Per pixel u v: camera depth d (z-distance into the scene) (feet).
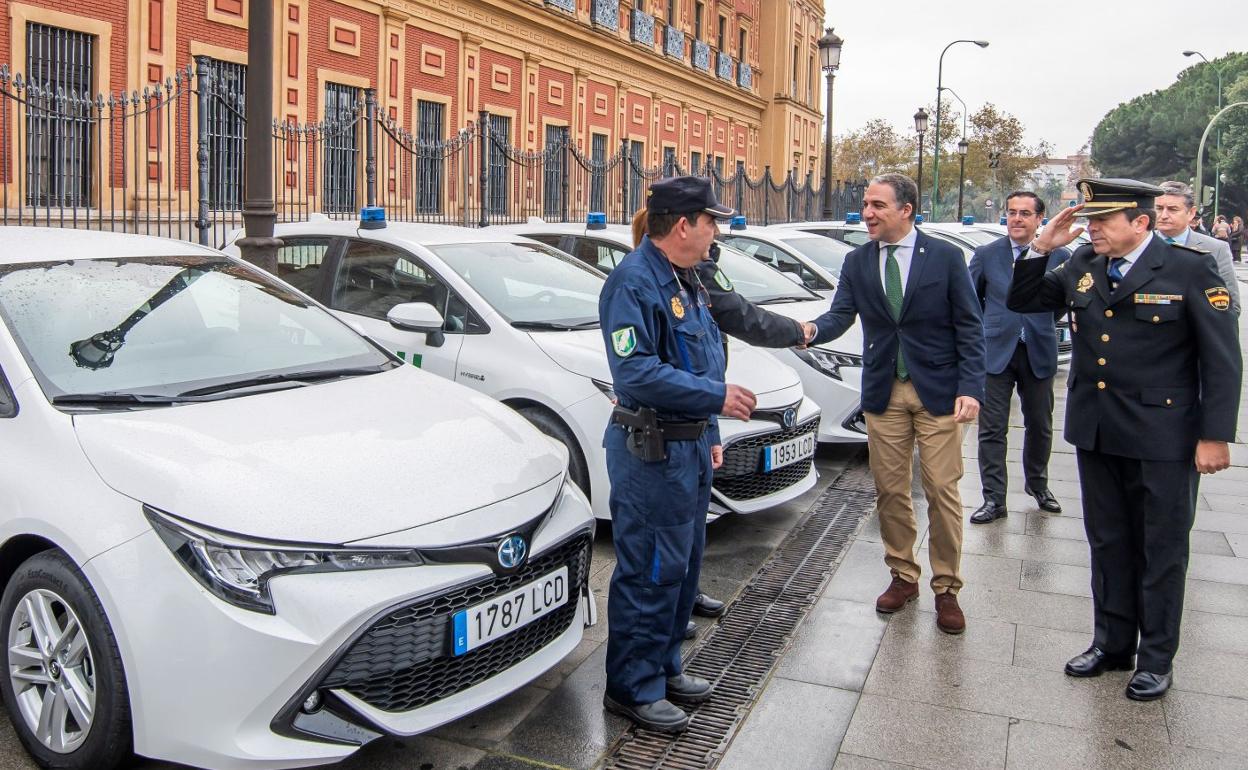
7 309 12.14
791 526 19.67
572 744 11.52
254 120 20.43
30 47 37.04
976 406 14.25
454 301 18.92
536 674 11.29
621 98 82.53
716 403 11.03
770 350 23.97
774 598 16.01
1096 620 13.38
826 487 22.52
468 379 18.22
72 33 38.47
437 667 10.39
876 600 15.89
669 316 11.50
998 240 19.95
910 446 15.07
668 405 11.10
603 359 17.48
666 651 11.97
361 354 14.17
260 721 9.53
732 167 108.27
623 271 11.42
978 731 11.89
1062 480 23.21
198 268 14.37
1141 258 12.41
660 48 89.20
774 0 114.52
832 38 64.59
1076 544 18.53
